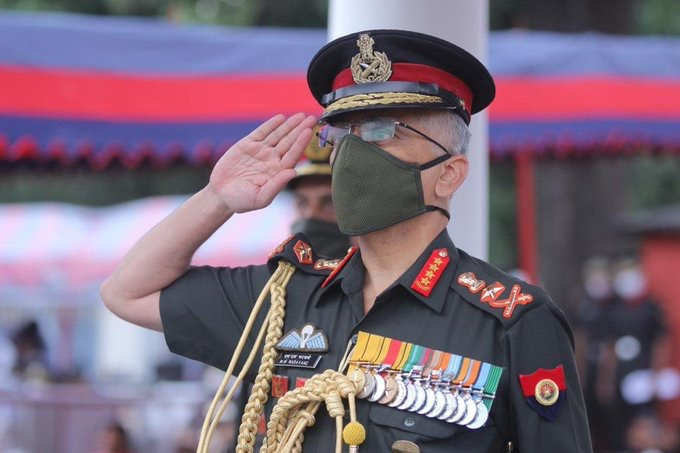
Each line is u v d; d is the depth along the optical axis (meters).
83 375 35.16
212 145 16.44
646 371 28.67
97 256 32.31
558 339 7.11
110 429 20.80
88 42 16.28
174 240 7.86
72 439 21.08
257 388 7.36
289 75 16.56
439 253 7.38
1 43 15.95
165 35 16.50
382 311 7.25
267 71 16.58
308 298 7.59
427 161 7.33
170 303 7.88
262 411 7.39
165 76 16.45
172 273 7.94
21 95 15.95
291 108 16.52
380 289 7.42
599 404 28.80
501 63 17.89
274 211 30.08
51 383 29.08
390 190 7.22
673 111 18.27
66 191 52.34
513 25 35.09
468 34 10.65
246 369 7.50
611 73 18.14
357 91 7.34
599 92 18.06
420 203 7.29
